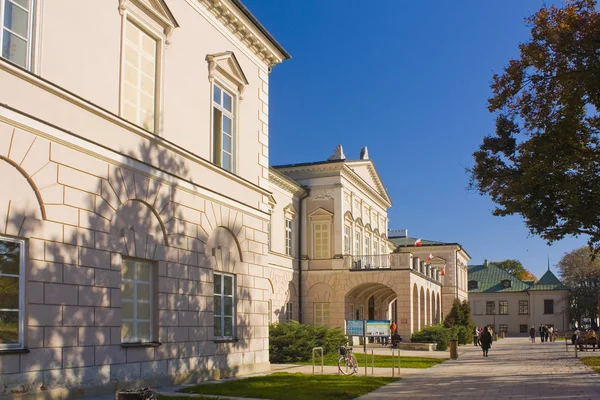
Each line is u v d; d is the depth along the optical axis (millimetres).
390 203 61875
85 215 13180
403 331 43750
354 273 45156
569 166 20125
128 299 14703
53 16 12641
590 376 21547
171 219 16203
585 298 87125
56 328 12250
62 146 12586
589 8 18844
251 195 20781
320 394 14898
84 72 13406
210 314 17859
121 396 8773
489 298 95250
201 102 18062
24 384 11438
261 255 21219
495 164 21672
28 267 11742
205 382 16922
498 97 20703
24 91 11719
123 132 14523
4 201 11320
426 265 51938
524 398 15016
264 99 22297
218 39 19234
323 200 46656
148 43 15969
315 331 28797
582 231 21031
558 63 19219
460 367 26203
